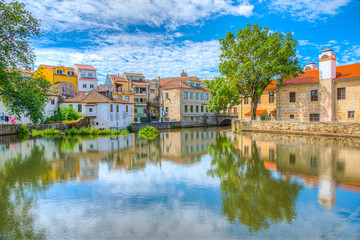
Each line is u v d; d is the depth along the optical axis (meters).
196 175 13.21
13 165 15.53
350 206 8.85
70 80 59.47
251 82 36.47
